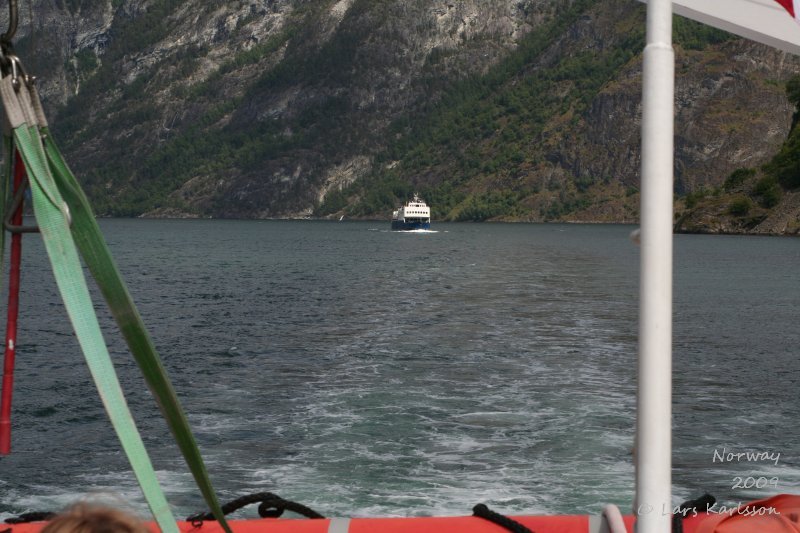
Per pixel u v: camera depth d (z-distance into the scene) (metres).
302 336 26.73
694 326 30.03
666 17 1.99
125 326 1.82
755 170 185.12
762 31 2.33
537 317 32.50
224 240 138.88
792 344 25.17
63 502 10.52
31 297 42.25
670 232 1.98
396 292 44.62
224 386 18.22
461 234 182.25
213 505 2.03
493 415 14.92
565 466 11.67
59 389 18.48
